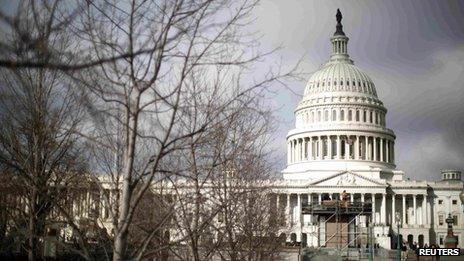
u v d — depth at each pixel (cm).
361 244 8606
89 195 3306
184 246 2834
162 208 2577
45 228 2888
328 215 9038
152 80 1670
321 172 18912
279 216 5712
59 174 3403
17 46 1703
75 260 3231
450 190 18538
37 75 2814
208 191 3350
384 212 17725
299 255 7056
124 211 1719
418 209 18462
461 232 18188
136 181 1752
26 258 3656
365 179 17712
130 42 1634
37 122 2869
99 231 2820
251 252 3838
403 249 11088
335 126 19862
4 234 3338
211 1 1725
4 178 2988
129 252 2461
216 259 3912
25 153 3009
